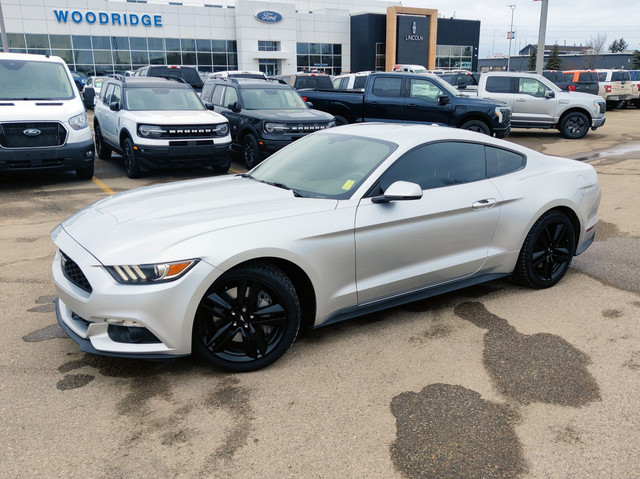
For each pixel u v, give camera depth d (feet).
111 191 29.73
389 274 12.39
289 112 36.81
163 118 32.09
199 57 137.49
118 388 10.44
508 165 14.67
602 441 8.81
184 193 13.00
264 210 11.31
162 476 8.08
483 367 11.15
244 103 37.99
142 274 9.80
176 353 10.17
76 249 10.62
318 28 153.69
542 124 54.03
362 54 157.28
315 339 12.44
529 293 15.08
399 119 44.21
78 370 11.10
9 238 20.67
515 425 9.25
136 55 129.70
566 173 15.40
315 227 11.18
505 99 54.34
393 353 11.76
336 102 45.62
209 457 8.50
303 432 9.10
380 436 8.98
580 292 15.08
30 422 9.36
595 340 12.28
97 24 123.75
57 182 32.45
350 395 10.17
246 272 10.46
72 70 123.44
